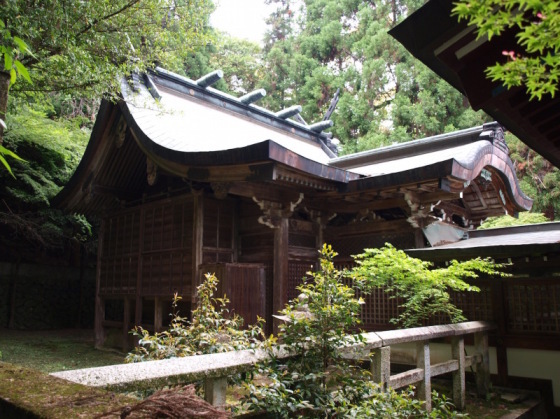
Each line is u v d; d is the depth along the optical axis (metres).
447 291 6.62
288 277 7.58
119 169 9.56
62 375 1.69
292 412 2.36
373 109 18.81
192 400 1.29
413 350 6.48
